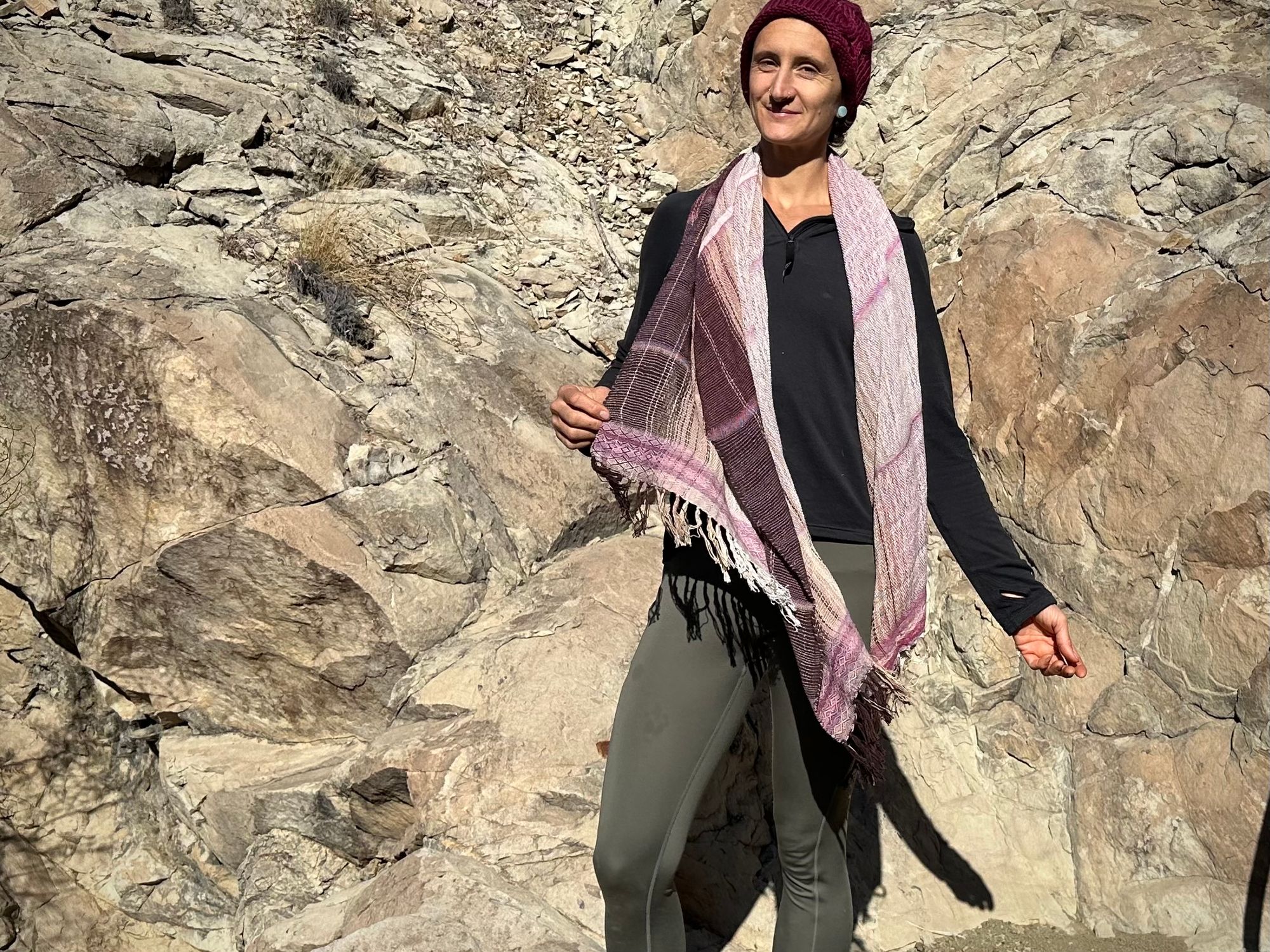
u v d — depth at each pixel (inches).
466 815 106.2
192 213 162.6
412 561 131.6
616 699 114.6
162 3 197.2
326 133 189.3
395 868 104.0
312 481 130.8
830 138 77.7
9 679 132.6
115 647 134.6
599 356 173.9
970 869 111.0
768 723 114.2
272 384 135.0
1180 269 126.7
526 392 156.3
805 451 73.4
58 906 129.3
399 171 192.5
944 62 189.2
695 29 235.9
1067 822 113.7
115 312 131.0
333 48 214.5
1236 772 105.0
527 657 118.9
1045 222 141.2
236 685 135.0
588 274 189.8
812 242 74.2
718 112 226.7
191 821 134.1
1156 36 170.7
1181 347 119.8
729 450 71.3
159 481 130.4
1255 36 159.5
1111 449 122.9
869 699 73.5
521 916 93.9
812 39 72.5
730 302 72.1
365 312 155.8
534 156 216.7
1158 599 115.9
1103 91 160.1
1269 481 107.4
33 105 159.6
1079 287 132.6
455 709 117.9
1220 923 102.0
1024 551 132.3
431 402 147.9
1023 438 131.3
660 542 143.7
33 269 137.4
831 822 78.3
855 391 73.7
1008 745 119.2
